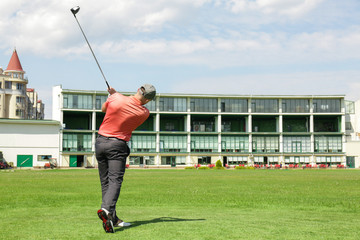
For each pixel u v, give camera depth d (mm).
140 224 6262
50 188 18297
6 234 5379
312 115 90062
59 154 79938
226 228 5836
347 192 16391
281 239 5117
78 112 84500
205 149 89375
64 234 5371
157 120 87438
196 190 17406
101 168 6328
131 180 27812
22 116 99188
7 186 19828
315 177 34062
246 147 90125
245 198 13320
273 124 94812
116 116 5988
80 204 10867
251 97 89000
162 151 87812
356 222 6816
